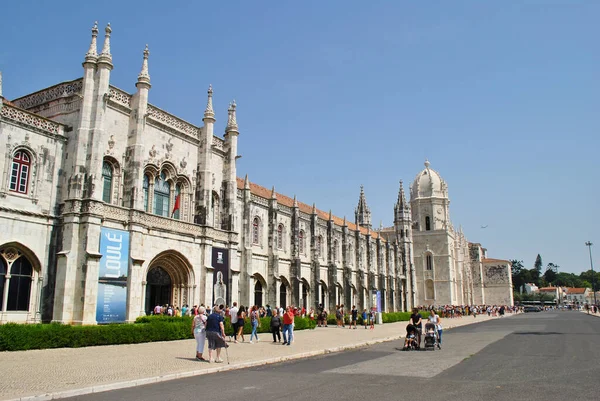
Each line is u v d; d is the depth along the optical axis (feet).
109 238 112.37
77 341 91.04
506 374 65.21
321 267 236.02
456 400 47.67
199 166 148.66
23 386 52.19
